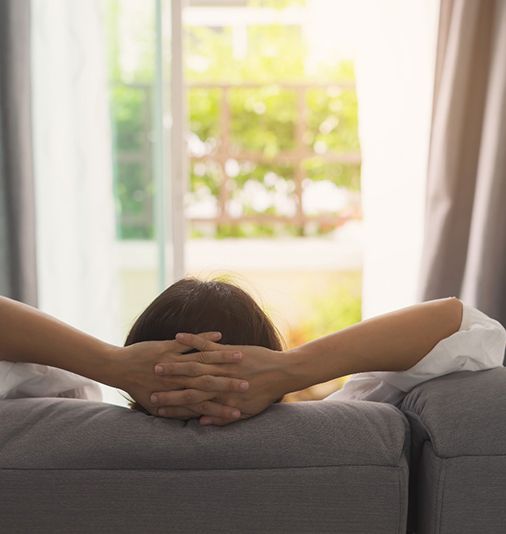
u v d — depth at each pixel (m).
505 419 0.96
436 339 1.04
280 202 6.17
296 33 6.21
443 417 0.96
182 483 0.93
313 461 0.93
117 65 2.80
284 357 1.01
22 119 2.45
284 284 5.38
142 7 2.78
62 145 2.74
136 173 2.86
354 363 1.03
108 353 1.03
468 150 2.53
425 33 2.66
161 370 0.99
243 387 0.98
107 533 0.94
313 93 6.14
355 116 6.13
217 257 5.49
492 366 1.05
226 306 1.06
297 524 0.94
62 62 2.70
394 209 2.75
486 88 2.50
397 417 0.98
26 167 2.47
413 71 2.68
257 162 6.11
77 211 2.77
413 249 2.76
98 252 2.80
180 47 2.79
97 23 2.70
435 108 2.54
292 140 6.25
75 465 0.93
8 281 2.49
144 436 0.94
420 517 1.01
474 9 2.43
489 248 2.41
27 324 1.03
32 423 0.96
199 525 0.94
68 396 1.13
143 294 2.91
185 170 2.88
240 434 0.94
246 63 6.23
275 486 0.93
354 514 0.94
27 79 2.45
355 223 6.04
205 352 1.00
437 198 2.52
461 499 0.95
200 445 0.93
